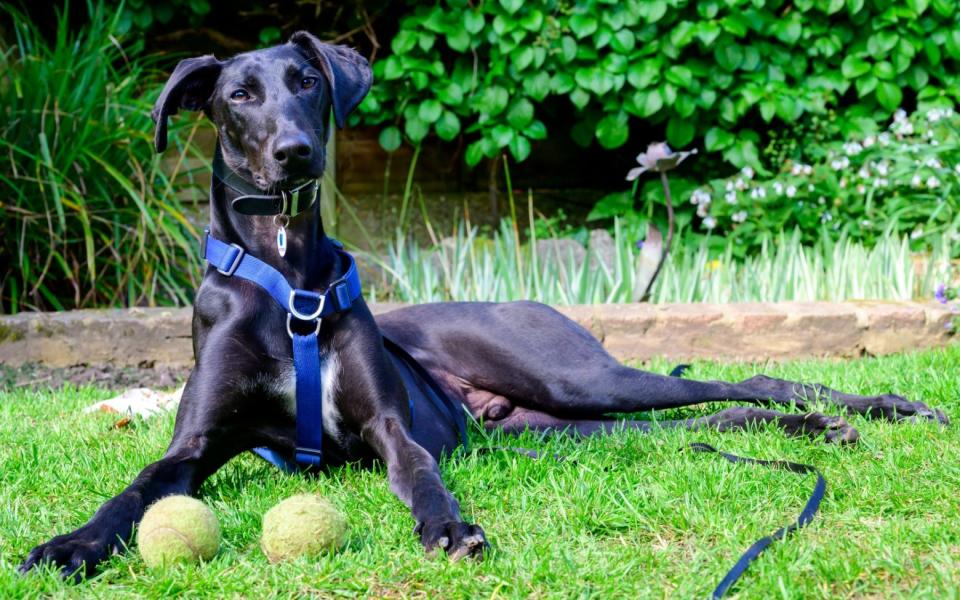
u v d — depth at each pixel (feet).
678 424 11.00
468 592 6.74
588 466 9.12
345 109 10.16
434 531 7.36
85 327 16.56
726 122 22.65
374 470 9.66
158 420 12.17
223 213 9.80
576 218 25.71
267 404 9.57
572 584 6.79
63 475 9.42
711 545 7.49
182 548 7.17
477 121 24.26
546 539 7.57
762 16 21.85
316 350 9.42
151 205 18.93
